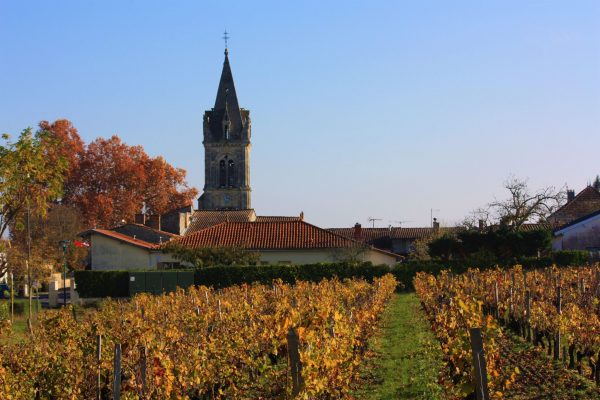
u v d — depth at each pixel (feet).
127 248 178.81
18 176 88.53
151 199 279.28
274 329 61.52
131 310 81.97
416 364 64.13
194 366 51.49
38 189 91.09
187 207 261.24
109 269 178.91
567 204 225.97
